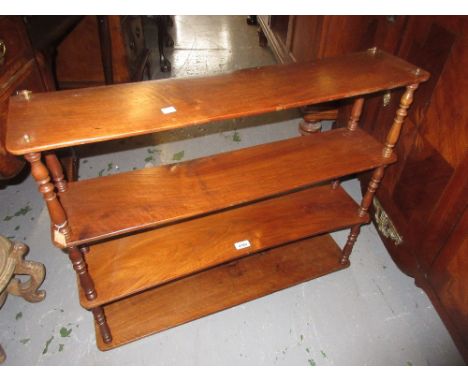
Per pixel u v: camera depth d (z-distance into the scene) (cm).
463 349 118
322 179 113
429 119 121
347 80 105
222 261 120
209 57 340
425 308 144
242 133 240
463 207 109
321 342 132
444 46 110
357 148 125
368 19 162
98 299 107
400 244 146
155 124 84
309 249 161
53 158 100
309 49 205
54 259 156
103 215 99
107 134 80
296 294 148
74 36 224
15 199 185
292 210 138
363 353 130
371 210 170
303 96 97
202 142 231
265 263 155
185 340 132
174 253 121
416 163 130
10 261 120
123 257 120
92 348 128
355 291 149
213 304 140
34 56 140
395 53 138
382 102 149
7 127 80
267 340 133
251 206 139
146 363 125
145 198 105
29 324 134
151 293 142
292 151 124
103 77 243
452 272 117
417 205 133
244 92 98
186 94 96
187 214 101
